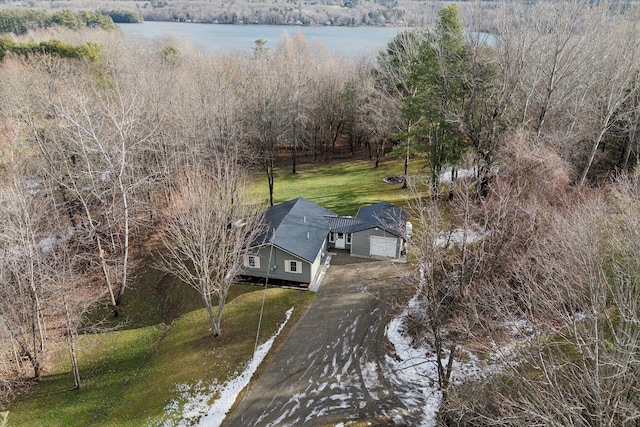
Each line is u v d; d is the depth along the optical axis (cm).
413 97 3981
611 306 1745
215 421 2122
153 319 2997
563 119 3916
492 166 3416
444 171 4431
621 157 3800
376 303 2886
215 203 2983
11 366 2625
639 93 3569
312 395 2228
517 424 1499
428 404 2139
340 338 2602
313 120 6247
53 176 3078
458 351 2333
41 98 4019
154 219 4066
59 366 2638
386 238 3369
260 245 3058
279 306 2891
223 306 2855
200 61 6600
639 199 1962
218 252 2883
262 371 2391
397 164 5797
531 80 3797
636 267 1558
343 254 3512
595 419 1379
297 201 3762
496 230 2167
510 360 1898
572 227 1942
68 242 3469
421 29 4781
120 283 3328
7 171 3306
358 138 6512
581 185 2838
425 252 2048
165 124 4153
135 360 2639
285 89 5503
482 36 3716
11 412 2331
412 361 2400
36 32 8044
